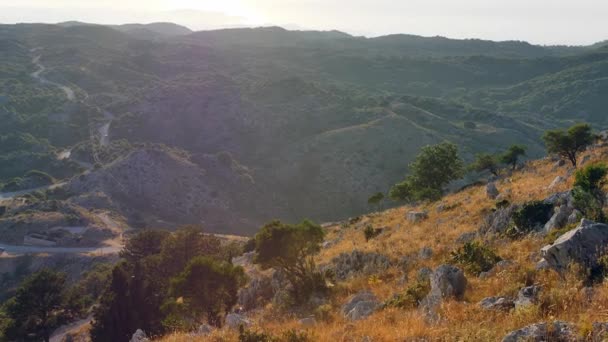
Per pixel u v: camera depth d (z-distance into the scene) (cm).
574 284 1120
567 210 1922
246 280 3381
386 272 2358
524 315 1041
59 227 11250
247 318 2164
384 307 1627
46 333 5544
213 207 14900
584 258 1192
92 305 6581
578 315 970
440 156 5650
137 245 6794
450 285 1443
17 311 5384
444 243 2506
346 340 1239
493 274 1605
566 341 828
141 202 14338
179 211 14412
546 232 1927
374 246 3053
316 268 2919
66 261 9769
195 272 2877
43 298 5528
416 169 5816
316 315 1867
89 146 18475
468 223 2798
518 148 6178
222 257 5541
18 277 9444
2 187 14938
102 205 13388
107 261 9756
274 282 2919
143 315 3719
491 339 948
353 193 16162
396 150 18150
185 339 1833
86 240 10894
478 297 1383
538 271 1408
